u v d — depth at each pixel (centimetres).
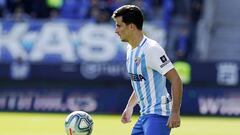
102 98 7494
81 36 7844
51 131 5416
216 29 8862
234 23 8981
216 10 9006
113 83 7675
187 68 7631
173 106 2525
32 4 8525
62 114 7344
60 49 7812
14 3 8481
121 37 2605
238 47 8819
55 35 7812
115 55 7856
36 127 5759
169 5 8638
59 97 7538
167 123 2558
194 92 7544
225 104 7550
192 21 8612
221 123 6594
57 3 8538
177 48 8131
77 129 2777
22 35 7762
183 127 6038
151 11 8656
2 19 8025
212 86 7638
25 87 7581
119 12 2578
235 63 7638
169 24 8188
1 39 7738
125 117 2877
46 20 8262
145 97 2625
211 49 8731
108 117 7019
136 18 2575
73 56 7831
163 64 2541
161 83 2603
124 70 7681
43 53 7788
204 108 7531
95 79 7662
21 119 6575
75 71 7650
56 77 7638
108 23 8044
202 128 5969
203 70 7644
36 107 7519
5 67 7619
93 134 5181
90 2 8494
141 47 2586
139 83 2633
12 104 7544
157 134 2569
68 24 7838
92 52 7844
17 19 8100
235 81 7631
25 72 7625
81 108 7500
